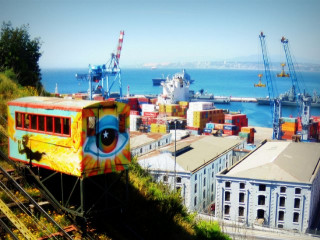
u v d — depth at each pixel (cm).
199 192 5991
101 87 16325
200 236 2033
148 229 1600
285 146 7562
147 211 1720
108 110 1454
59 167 1442
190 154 6544
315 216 5781
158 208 1788
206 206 6269
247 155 6894
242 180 5338
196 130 12669
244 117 14425
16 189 1530
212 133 12250
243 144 9056
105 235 1409
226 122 13975
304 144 7950
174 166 5475
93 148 1410
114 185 1733
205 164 6184
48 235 1273
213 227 2203
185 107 14675
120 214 1554
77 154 1377
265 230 4978
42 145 1516
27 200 1457
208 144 7706
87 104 1394
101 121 1433
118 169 1511
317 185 6097
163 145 7581
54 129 1473
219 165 6900
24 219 1333
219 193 5491
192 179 5634
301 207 5141
